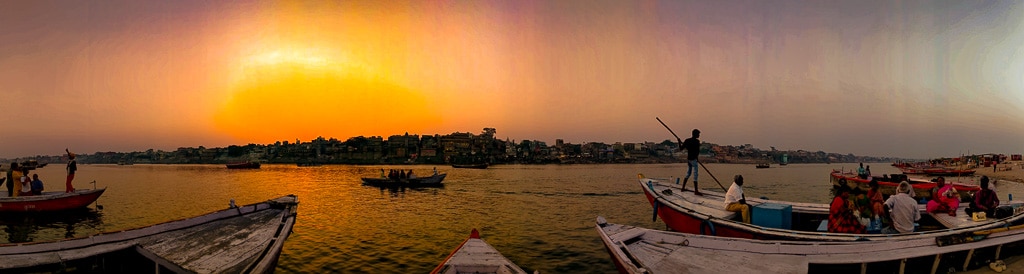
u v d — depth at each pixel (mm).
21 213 22844
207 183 64062
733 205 13133
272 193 44125
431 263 14531
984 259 9453
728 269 8359
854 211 11016
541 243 17375
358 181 69000
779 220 12086
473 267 8172
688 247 9445
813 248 8891
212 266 9664
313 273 13328
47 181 73750
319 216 25781
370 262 14602
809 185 58406
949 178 59906
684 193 16875
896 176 29156
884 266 8703
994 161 82188
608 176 86875
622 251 8922
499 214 26828
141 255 10883
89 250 10031
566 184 57594
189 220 12773
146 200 38031
